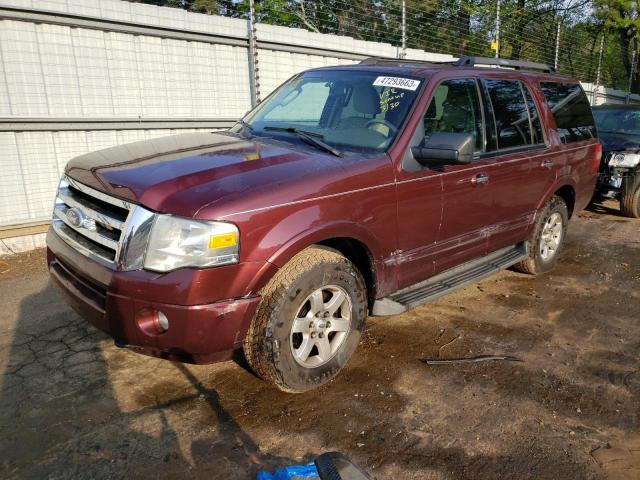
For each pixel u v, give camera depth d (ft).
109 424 9.86
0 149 19.03
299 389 10.67
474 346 13.41
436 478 8.78
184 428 9.81
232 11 31.35
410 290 13.37
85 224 10.30
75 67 20.20
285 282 10.00
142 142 12.89
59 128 20.10
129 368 11.80
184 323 8.99
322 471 5.05
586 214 30.19
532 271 18.45
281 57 27.48
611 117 32.22
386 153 11.87
